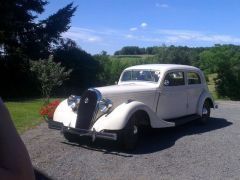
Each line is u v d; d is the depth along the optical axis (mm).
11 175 1230
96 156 7289
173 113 9930
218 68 29766
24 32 27078
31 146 7902
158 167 6645
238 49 30328
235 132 10141
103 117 7738
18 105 16672
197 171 6461
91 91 7840
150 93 9109
